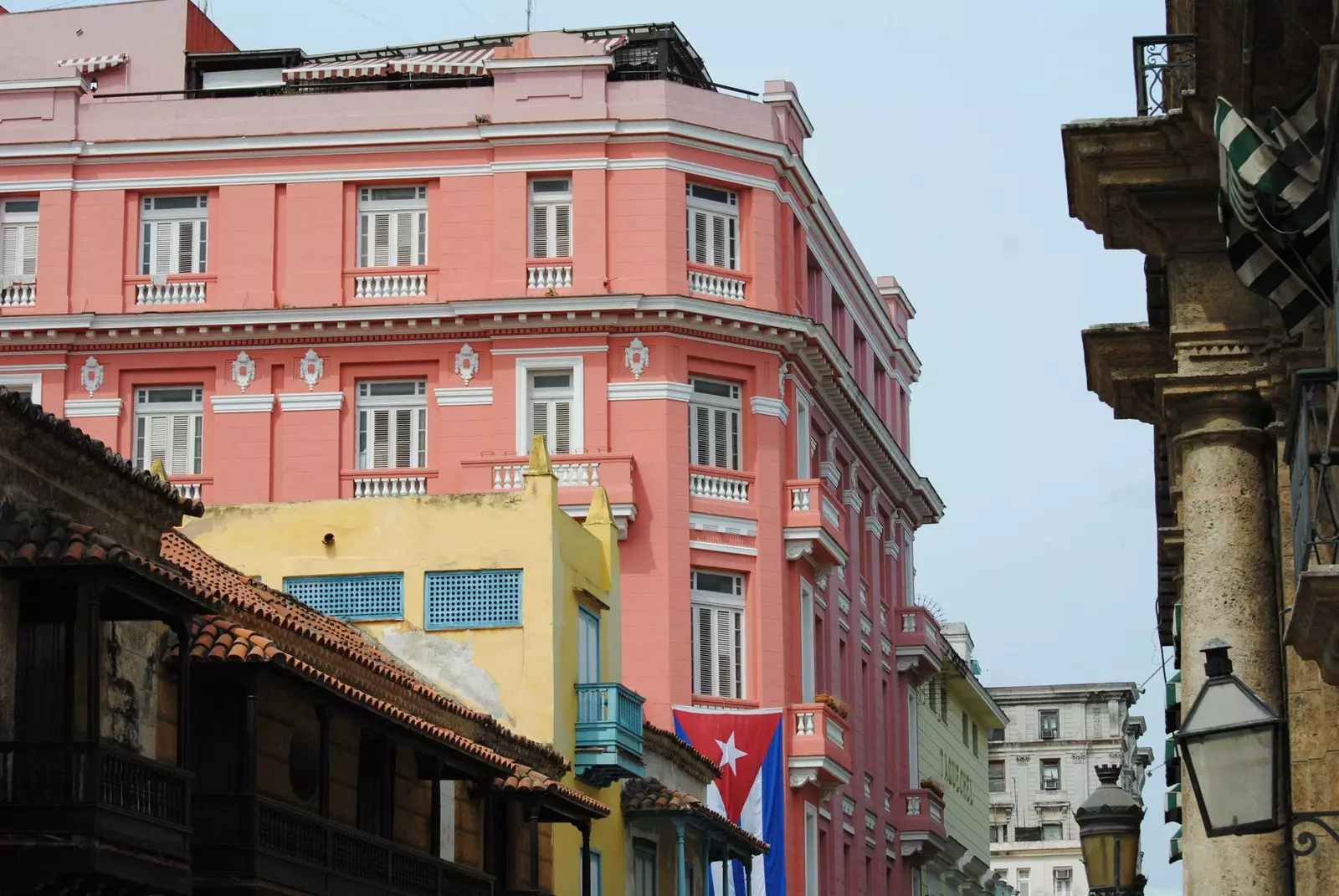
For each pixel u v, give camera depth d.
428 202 50.75
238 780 24.91
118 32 56.12
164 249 50.84
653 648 48.69
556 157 50.38
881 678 63.38
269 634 26.83
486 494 37.47
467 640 36.81
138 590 21.38
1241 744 12.76
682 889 40.06
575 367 49.72
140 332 49.94
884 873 62.50
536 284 49.97
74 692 20.97
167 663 24.41
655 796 40.50
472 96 51.00
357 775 29.05
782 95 52.97
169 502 24.45
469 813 33.47
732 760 48.84
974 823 84.00
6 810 19.97
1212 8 15.16
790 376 52.22
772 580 50.69
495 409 49.50
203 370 50.25
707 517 49.88
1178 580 27.78
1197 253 17.97
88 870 20.00
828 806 54.66
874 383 64.12
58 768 20.17
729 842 43.50
